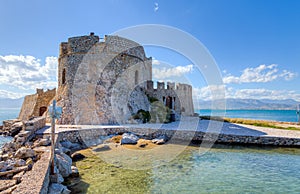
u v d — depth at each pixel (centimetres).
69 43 2252
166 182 849
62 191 674
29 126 1240
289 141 1445
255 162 1123
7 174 676
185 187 802
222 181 864
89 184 810
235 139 1542
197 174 945
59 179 762
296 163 1104
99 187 784
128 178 885
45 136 1189
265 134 1591
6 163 739
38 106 3047
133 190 766
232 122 2689
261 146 1473
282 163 1108
